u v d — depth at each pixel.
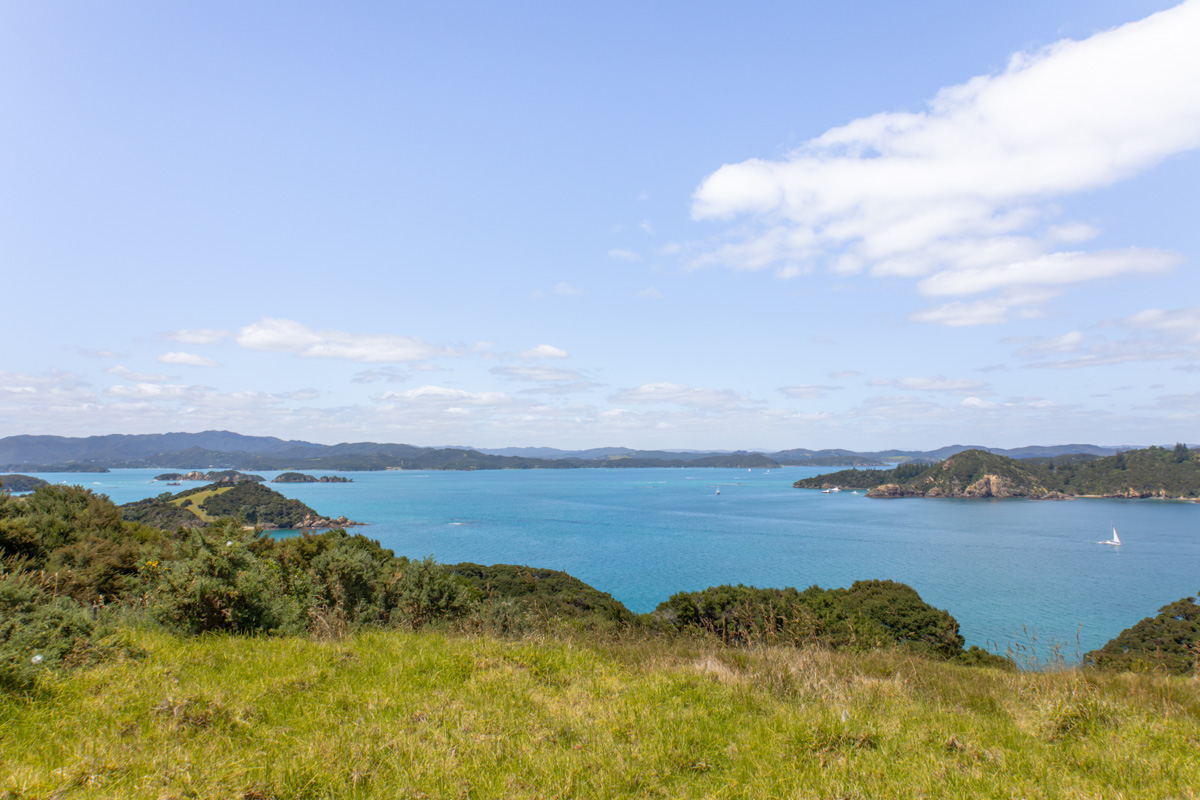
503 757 5.29
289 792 4.45
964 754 5.68
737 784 4.91
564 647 9.69
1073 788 4.90
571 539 140.38
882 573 100.12
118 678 6.77
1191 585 92.38
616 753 5.41
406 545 128.12
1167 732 6.46
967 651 23.08
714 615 25.47
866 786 4.88
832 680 8.10
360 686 7.16
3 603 7.43
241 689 6.74
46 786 4.23
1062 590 88.62
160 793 4.23
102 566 16.77
